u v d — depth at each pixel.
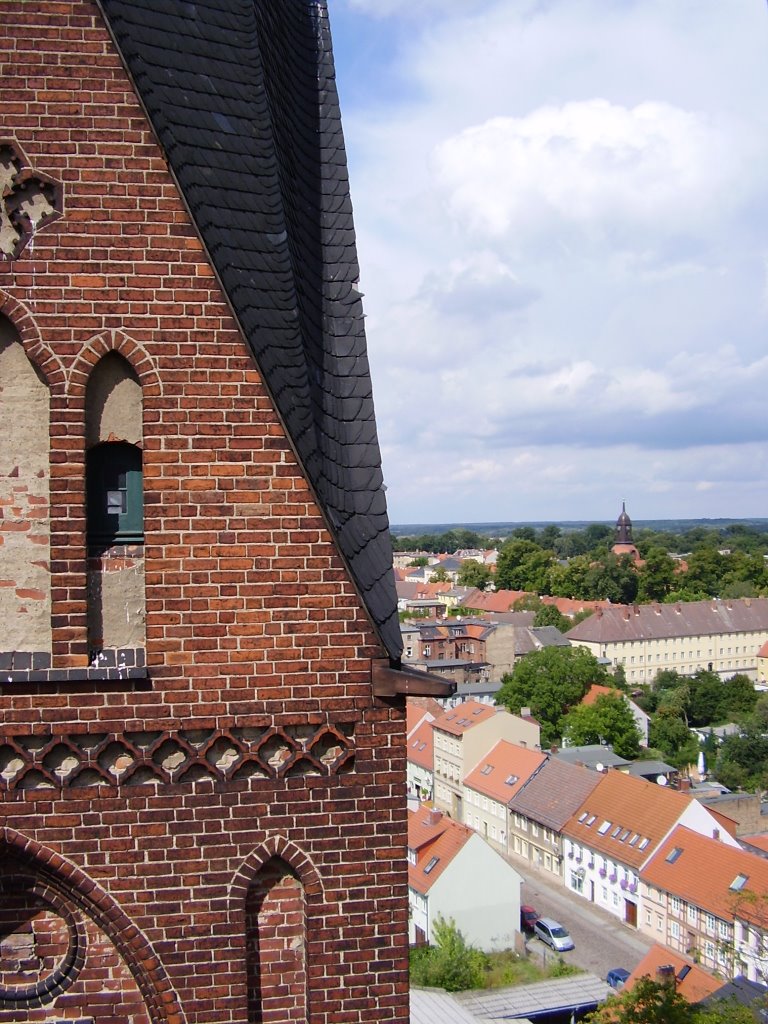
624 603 196.75
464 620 150.50
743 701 118.44
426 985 50.50
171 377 7.12
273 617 7.23
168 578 7.13
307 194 9.12
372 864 7.34
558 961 55.09
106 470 7.27
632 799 67.19
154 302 7.12
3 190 7.01
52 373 7.04
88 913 7.21
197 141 7.45
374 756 7.34
